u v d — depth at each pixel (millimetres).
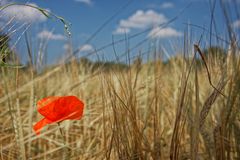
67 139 624
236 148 467
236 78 472
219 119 469
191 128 431
